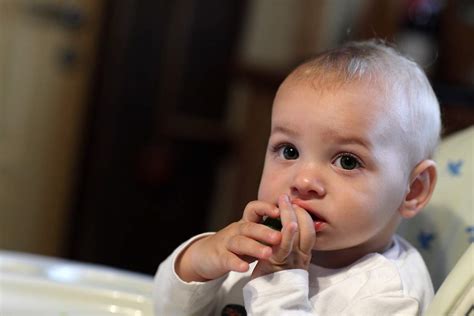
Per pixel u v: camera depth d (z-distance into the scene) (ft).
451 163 2.81
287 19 7.75
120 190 7.64
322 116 2.18
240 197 6.79
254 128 6.70
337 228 2.16
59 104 7.27
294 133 2.22
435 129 2.45
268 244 2.10
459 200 2.71
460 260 1.97
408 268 2.35
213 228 8.06
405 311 2.17
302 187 2.15
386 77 2.31
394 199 2.27
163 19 7.43
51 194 7.41
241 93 7.89
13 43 6.90
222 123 7.93
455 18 7.13
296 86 2.29
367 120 2.19
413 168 2.37
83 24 7.20
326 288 2.27
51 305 2.79
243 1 7.72
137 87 7.49
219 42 7.72
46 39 7.07
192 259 2.30
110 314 2.79
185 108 7.73
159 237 7.89
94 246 7.64
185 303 2.33
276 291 2.09
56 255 7.54
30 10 6.91
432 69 7.16
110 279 2.98
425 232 2.75
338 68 2.29
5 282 2.86
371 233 2.24
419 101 2.37
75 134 7.41
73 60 7.22
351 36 7.21
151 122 7.61
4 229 7.25
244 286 2.27
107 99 7.39
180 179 7.88
